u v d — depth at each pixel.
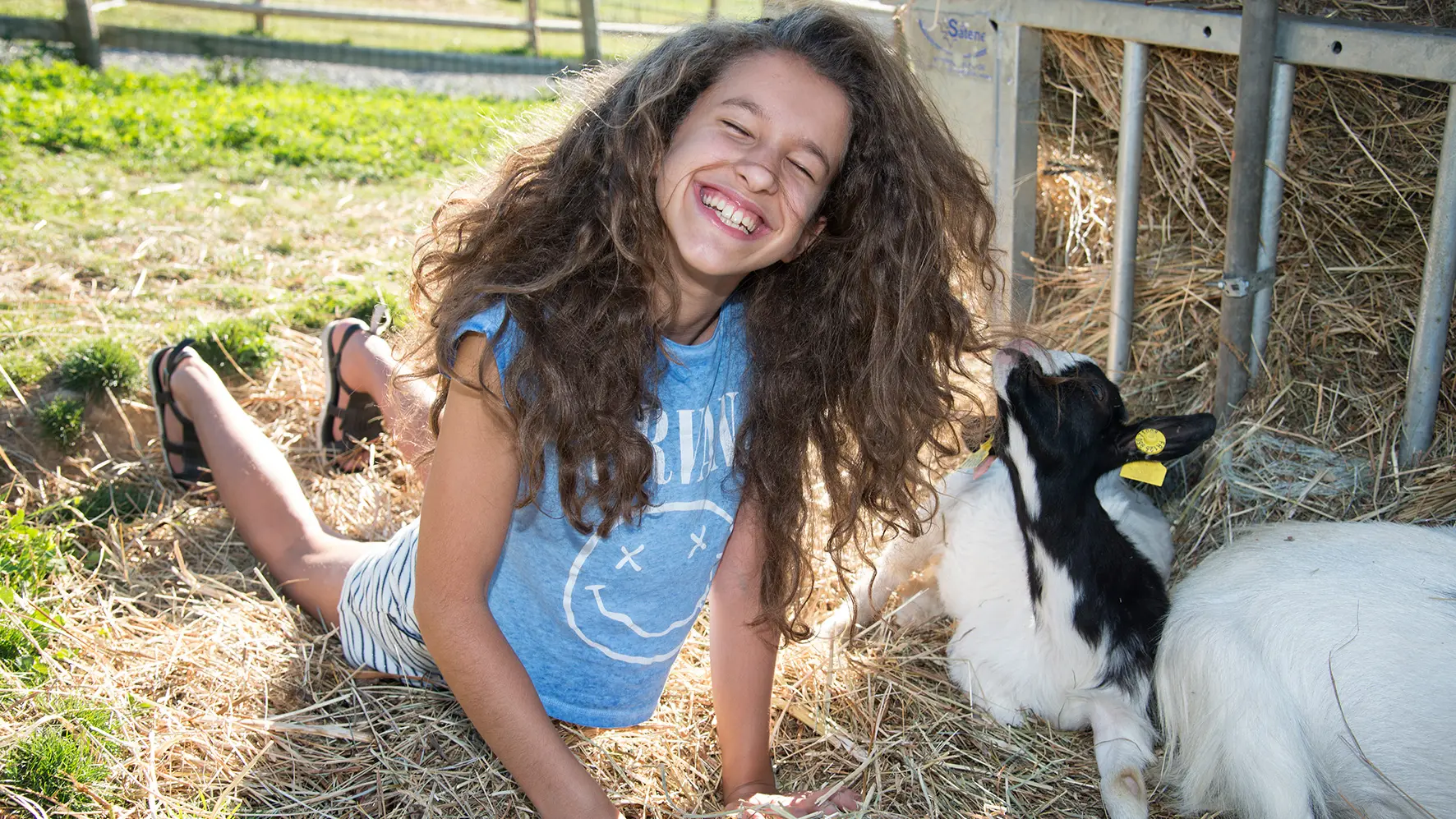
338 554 3.25
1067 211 4.61
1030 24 4.08
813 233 2.56
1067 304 4.51
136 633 3.18
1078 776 3.07
